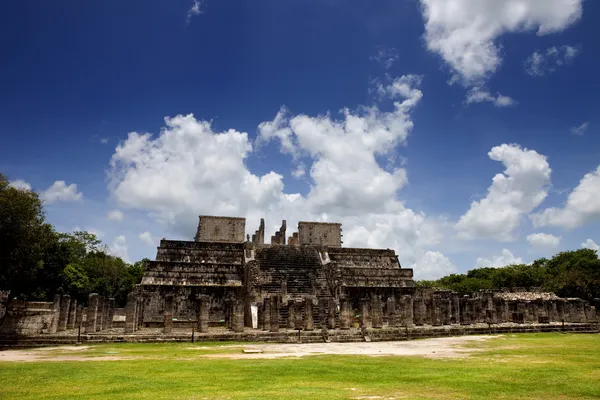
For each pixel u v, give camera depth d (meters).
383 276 56.16
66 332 32.84
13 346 28.06
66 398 11.61
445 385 13.57
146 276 47.56
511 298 52.31
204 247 54.06
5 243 34.06
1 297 31.19
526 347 26.31
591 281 61.78
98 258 77.31
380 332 33.34
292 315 37.81
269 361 19.70
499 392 12.47
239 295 47.75
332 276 49.94
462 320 42.06
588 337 33.84
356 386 13.40
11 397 11.78
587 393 12.39
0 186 34.22
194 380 14.52
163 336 29.89
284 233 63.41
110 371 16.47
